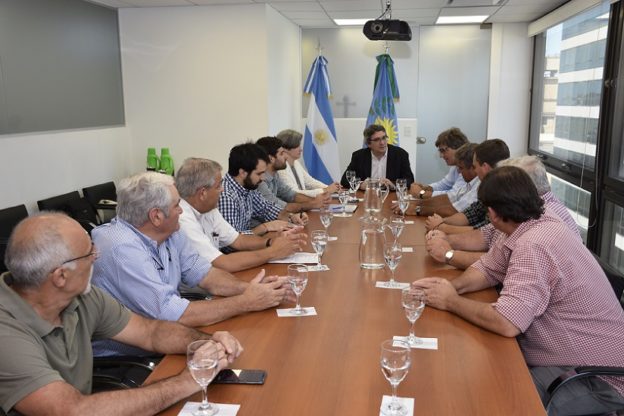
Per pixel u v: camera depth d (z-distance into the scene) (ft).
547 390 5.74
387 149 17.26
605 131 15.62
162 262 7.11
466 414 4.20
